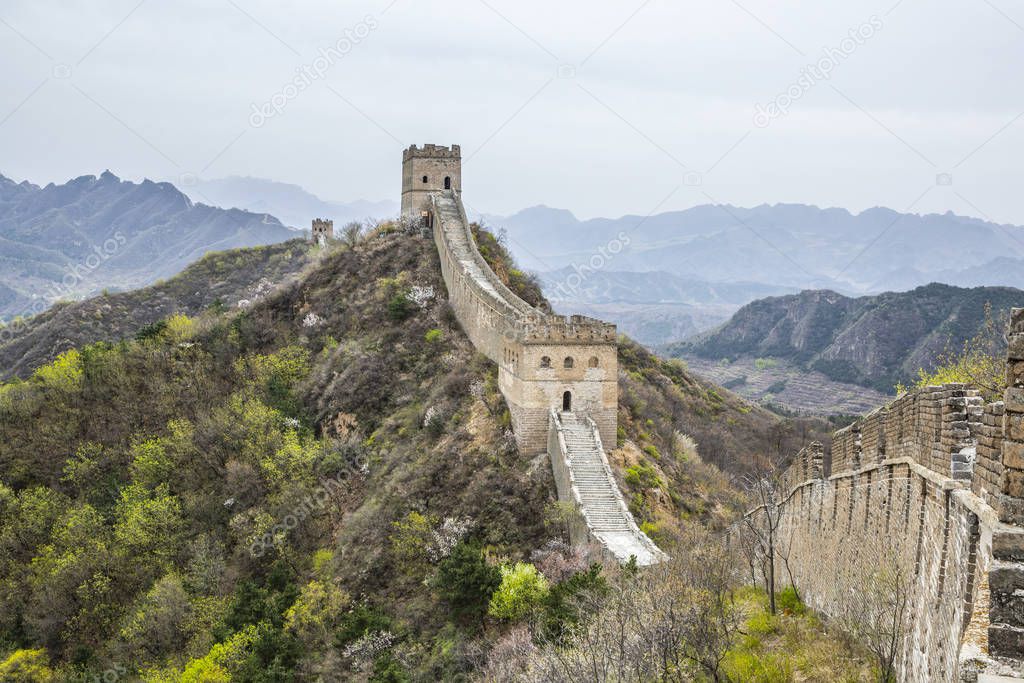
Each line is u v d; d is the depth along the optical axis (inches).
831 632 1069.8
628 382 3036.4
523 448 2207.2
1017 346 458.9
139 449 2999.5
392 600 1921.8
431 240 3934.5
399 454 2534.5
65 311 5123.0
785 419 3905.0
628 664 1016.2
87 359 3484.3
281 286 4101.9
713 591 1242.6
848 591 1047.6
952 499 663.8
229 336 3700.8
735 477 2677.2
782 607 1264.8
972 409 690.2
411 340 3203.7
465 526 1996.8
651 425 2647.6
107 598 2406.5
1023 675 423.5
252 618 1955.0
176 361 3548.2
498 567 1684.3
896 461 875.4
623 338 4097.0
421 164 4192.9
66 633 2314.2
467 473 2207.2
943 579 688.4
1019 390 458.3
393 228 4156.0
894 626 833.5
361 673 1637.6
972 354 1588.3
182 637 2159.2
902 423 882.1
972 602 592.7
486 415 2418.8
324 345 3523.6
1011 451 462.0
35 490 2898.6
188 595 2293.3
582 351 2228.1
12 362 4857.3
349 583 2060.8
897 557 858.8
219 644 1859.0
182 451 2950.3
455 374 2743.6
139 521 2561.5
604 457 2049.7
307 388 3265.3
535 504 2034.9
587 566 1594.5
